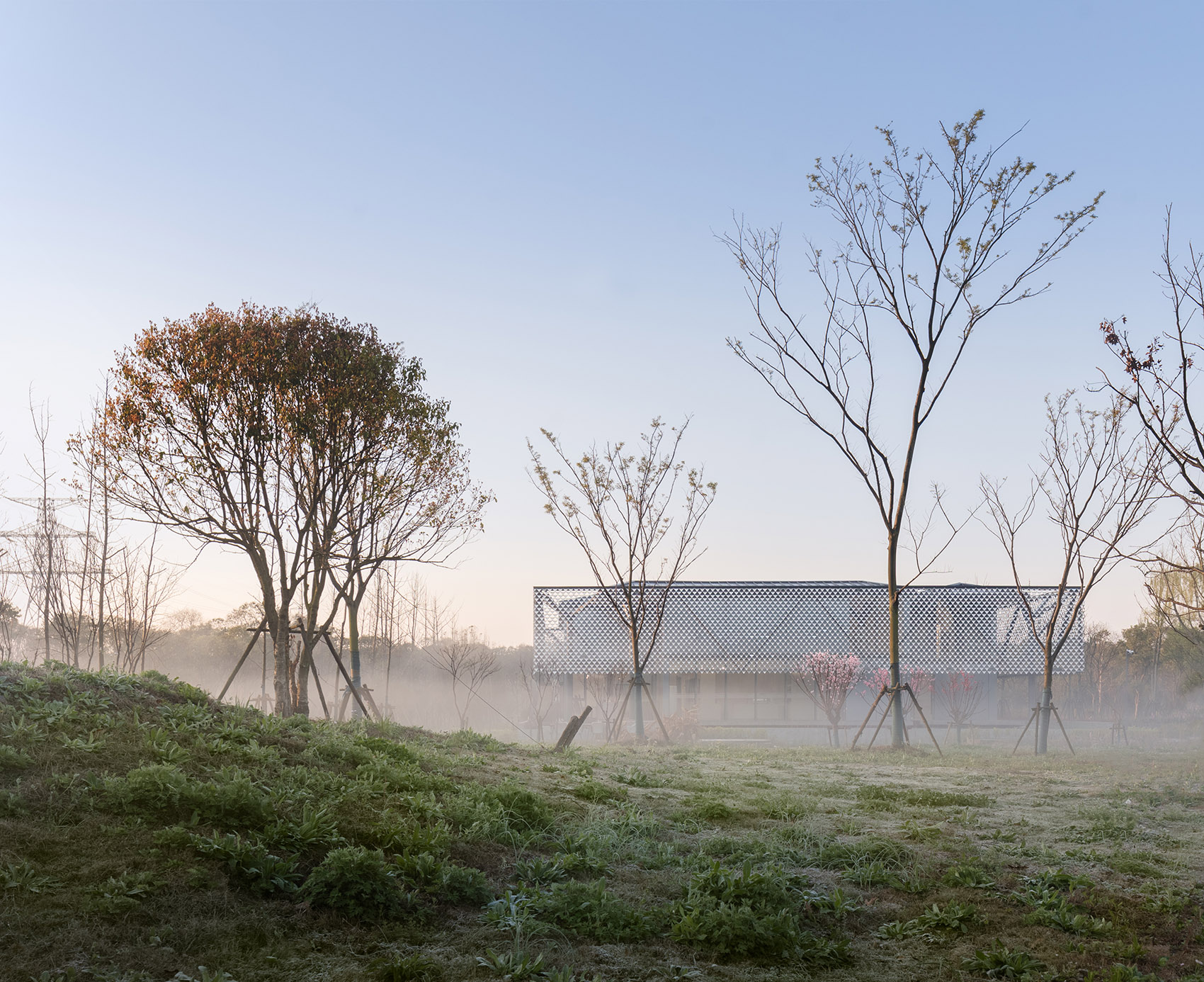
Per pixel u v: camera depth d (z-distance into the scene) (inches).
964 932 224.1
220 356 616.7
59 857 191.2
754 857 273.7
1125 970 196.9
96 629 807.7
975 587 1534.2
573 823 297.4
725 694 1487.5
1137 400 426.3
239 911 187.9
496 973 181.2
